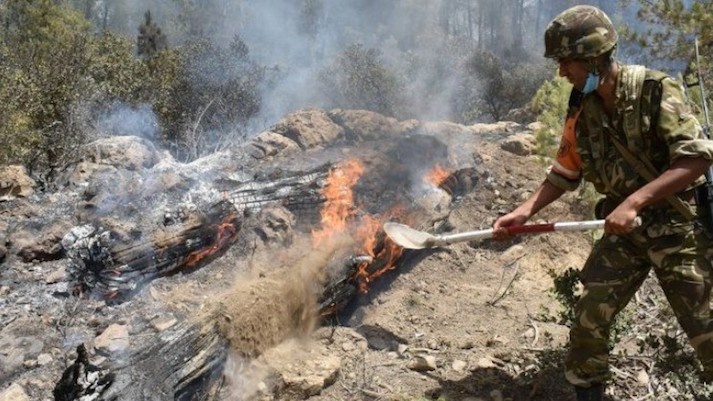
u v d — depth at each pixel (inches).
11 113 315.9
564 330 145.9
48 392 117.4
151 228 153.6
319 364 127.3
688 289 97.7
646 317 146.6
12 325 131.6
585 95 101.2
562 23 96.7
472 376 128.2
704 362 99.0
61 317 135.6
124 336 127.3
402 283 164.9
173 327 124.1
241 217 163.6
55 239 157.9
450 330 146.8
